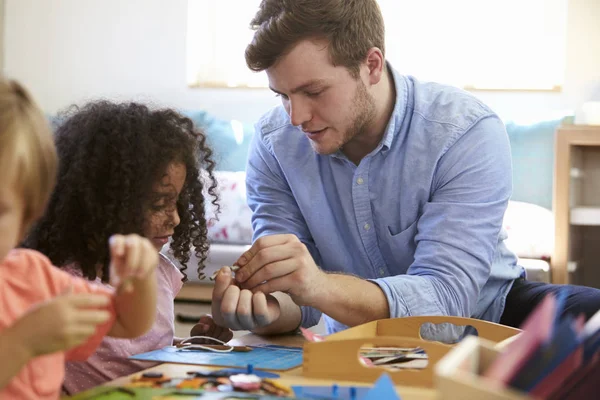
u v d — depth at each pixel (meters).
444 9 3.59
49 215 1.19
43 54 4.05
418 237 1.53
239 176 3.30
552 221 2.96
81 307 0.60
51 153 0.66
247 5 3.84
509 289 1.72
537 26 3.51
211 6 3.87
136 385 0.79
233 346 1.09
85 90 4.02
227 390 0.77
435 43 3.61
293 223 1.69
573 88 3.44
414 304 1.34
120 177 1.19
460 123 1.57
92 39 4.00
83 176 1.19
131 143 1.21
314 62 1.41
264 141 1.70
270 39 1.39
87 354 0.78
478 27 3.57
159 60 3.92
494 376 0.58
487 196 1.53
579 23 3.43
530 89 3.47
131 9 3.93
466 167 1.54
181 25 3.88
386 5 3.64
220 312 1.24
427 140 1.57
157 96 3.92
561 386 0.60
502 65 3.55
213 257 3.01
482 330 1.09
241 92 3.82
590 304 1.53
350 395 0.76
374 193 1.61
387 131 1.56
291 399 0.72
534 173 3.21
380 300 1.32
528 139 3.23
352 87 1.47
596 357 0.63
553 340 0.58
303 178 1.65
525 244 2.89
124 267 0.69
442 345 0.82
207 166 1.54
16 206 0.63
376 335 1.13
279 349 1.09
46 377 0.70
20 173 0.62
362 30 1.45
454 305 1.41
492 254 1.53
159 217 1.25
